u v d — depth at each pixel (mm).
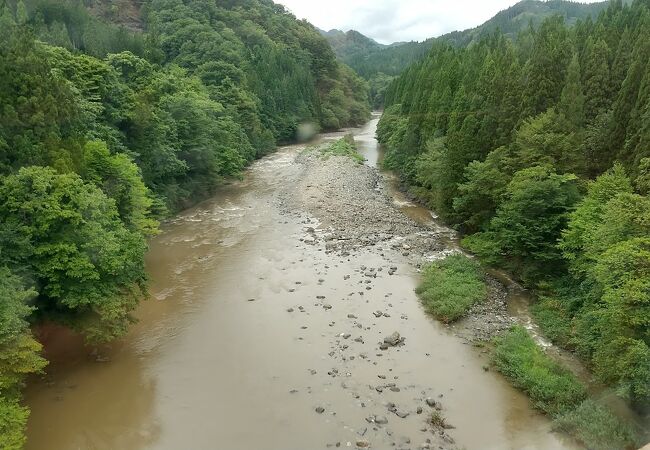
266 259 32406
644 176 22172
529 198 26281
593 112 33219
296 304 26312
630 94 27594
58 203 19688
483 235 32250
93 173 25734
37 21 56750
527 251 27312
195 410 18016
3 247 18109
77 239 19984
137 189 28672
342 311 25578
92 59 35500
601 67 33625
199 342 22641
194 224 39750
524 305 26391
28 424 17281
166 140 41469
